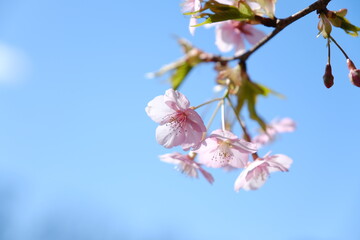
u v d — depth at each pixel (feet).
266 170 1.39
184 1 1.34
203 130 1.32
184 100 1.32
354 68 1.26
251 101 1.54
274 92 1.58
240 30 1.57
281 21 1.29
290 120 1.71
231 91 1.47
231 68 1.48
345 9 1.25
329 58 1.26
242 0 1.28
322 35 1.26
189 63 1.62
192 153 1.44
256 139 1.70
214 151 1.37
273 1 1.29
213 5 1.28
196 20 1.32
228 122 1.51
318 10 1.26
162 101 1.33
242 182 1.36
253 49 1.46
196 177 1.45
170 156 1.44
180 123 1.34
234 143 1.34
